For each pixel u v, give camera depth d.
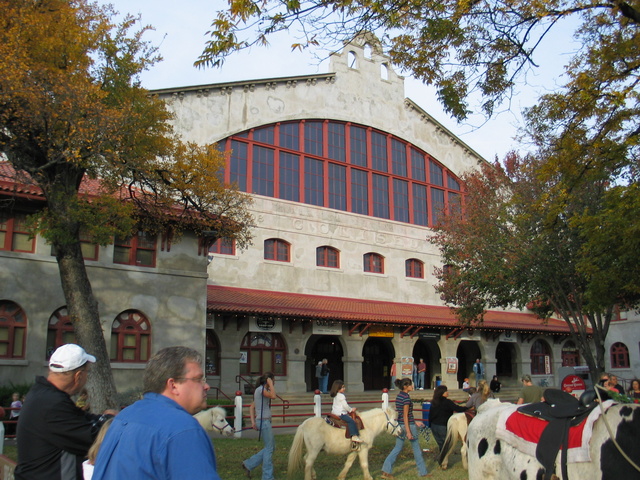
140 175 17.75
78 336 14.74
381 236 39.12
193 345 22.08
